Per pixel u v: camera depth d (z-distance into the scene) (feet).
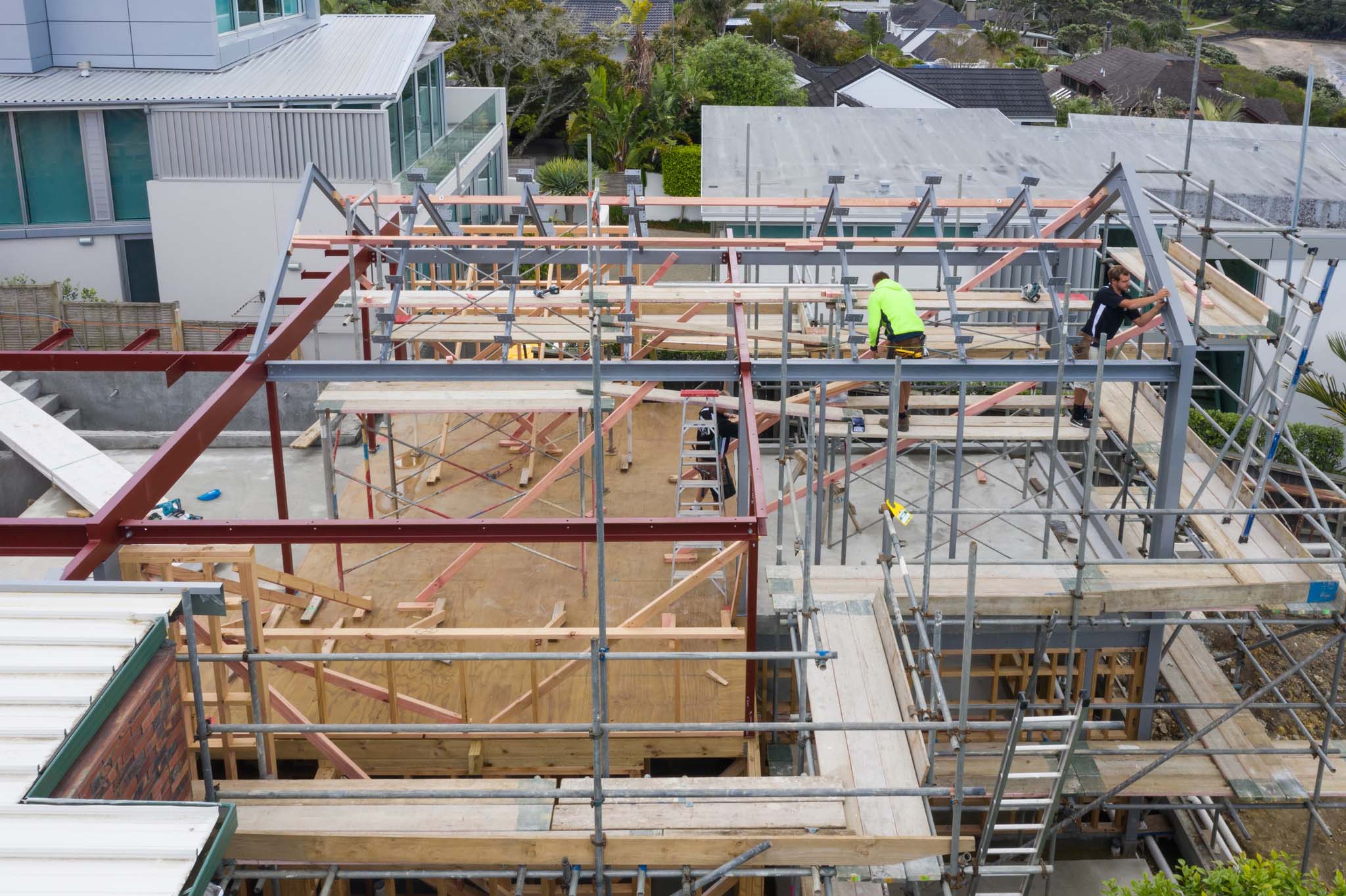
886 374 33.63
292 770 31.65
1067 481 43.19
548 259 43.98
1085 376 33.45
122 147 69.72
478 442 50.21
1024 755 33.14
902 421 37.78
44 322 59.52
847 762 24.53
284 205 69.10
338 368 33.55
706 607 37.99
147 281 73.20
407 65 75.82
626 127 126.31
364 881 32.07
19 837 16.57
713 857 21.84
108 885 15.90
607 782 23.18
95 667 19.10
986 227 59.31
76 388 57.16
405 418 53.42
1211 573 31.27
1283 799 32.09
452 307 37.22
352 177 68.95
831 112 82.58
